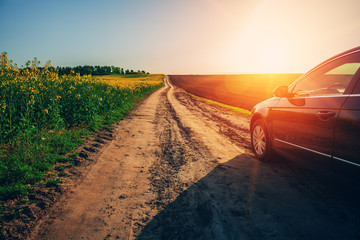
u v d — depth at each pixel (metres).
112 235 2.02
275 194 2.72
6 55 6.56
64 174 3.31
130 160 4.10
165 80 86.62
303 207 2.42
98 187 2.99
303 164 2.96
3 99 4.81
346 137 2.21
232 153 4.56
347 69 2.57
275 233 1.99
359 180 2.08
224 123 8.38
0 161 3.31
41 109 5.28
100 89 10.27
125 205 2.54
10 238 1.95
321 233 1.98
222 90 35.28
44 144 4.27
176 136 6.09
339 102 2.38
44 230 2.07
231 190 2.86
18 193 2.69
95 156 4.22
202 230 2.07
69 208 2.46
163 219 2.27
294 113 3.09
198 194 2.78
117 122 7.83
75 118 6.21
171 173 3.50
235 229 2.06
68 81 8.51
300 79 3.36
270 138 3.72
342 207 2.40
